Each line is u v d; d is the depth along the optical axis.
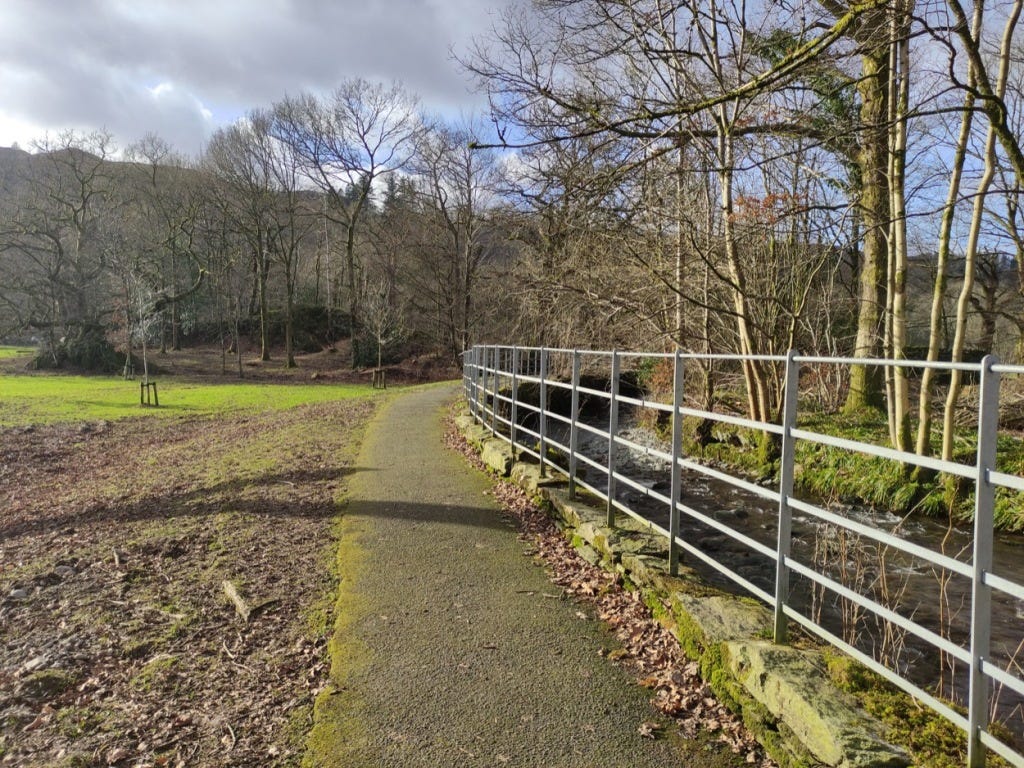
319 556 5.66
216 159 45.03
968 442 9.84
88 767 2.91
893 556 7.08
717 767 2.90
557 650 3.95
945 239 8.52
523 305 18.98
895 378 9.58
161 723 3.26
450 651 3.94
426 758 2.95
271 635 4.21
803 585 6.18
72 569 5.64
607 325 13.60
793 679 3.01
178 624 4.39
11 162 42.66
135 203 46.78
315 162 43.94
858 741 2.57
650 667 3.76
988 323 18.97
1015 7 6.77
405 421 14.78
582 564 5.40
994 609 5.78
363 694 3.47
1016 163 6.53
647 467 12.66
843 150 9.72
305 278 61.62
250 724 3.23
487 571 5.25
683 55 9.59
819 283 11.92
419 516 6.74
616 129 7.50
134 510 7.92
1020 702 4.15
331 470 9.20
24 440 15.70
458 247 42.09
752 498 9.95
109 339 41.75
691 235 9.92
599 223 10.49
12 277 40.31
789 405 3.38
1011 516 8.20
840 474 10.09
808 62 6.29
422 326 44.84
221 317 50.06
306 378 38.56
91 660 3.94
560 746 3.04
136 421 19.30
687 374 13.66
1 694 3.56
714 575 6.52
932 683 4.38
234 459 10.93
